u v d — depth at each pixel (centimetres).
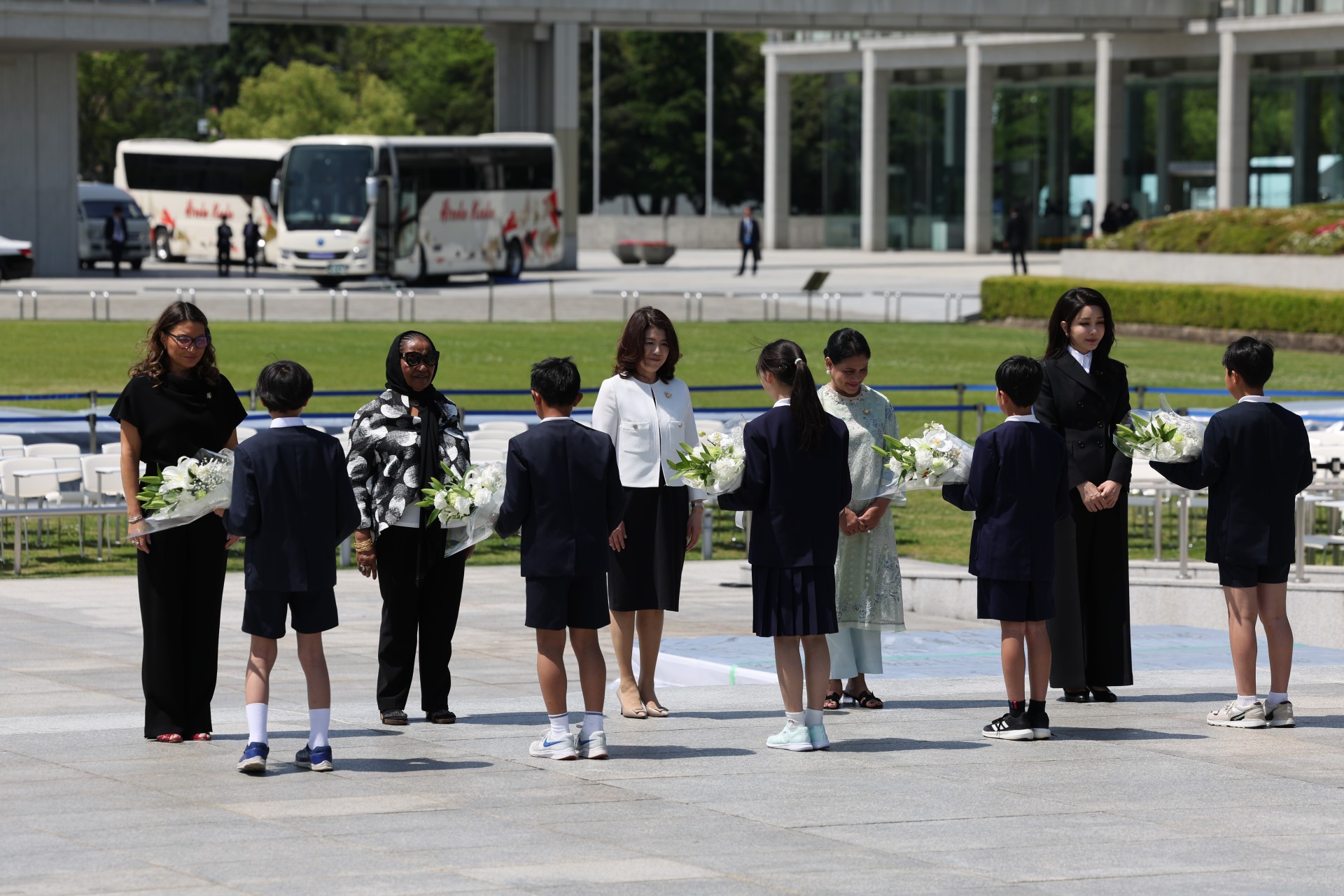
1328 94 8594
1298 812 1052
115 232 7238
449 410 1323
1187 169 9238
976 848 962
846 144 10988
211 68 14812
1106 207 8388
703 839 980
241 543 2552
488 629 1891
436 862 925
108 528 2714
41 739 1259
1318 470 2298
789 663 1233
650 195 13900
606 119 13212
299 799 1073
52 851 944
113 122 12656
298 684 1541
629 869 913
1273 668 1321
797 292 6769
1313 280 5469
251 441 1151
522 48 8025
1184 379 4156
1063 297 1398
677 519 1349
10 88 7050
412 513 1298
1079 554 1415
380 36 14625
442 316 5753
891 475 1330
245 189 8400
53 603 2025
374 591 2177
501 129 8112
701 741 1262
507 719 1352
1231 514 1312
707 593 2197
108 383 3709
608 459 1203
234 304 5884
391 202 7025
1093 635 1423
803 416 1216
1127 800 1080
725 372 4200
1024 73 10012
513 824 1013
